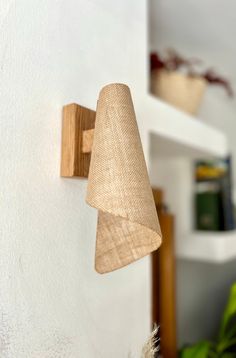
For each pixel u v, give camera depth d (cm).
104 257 33
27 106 34
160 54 93
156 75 68
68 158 36
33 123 34
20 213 32
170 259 72
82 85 41
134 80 51
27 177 33
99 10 45
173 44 94
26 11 35
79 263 38
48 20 37
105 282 42
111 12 47
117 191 27
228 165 112
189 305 99
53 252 35
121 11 49
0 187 31
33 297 33
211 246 86
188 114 69
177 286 95
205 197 103
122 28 49
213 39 89
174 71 70
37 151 34
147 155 53
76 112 37
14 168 32
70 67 39
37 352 32
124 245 32
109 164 28
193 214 106
